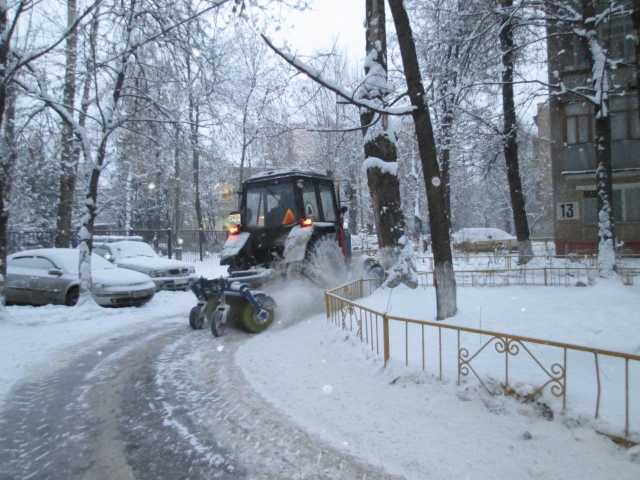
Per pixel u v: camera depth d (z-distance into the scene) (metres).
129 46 9.23
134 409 4.03
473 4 11.03
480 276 11.35
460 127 14.73
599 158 9.73
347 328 5.65
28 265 10.27
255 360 5.29
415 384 3.86
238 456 3.11
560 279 10.87
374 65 7.62
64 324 7.96
